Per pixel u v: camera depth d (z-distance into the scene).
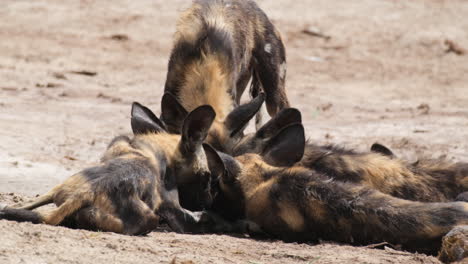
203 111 21.75
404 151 40.22
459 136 45.19
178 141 22.84
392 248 20.16
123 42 82.56
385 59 80.88
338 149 24.70
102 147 39.03
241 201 22.42
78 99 56.72
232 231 22.86
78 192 19.47
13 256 16.34
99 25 87.69
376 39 86.69
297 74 74.19
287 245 20.84
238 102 33.12
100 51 79.00
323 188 21.00
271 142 23.55
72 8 93.06
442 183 23.70
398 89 69.38
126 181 20.05
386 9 95.75
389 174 23.58
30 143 37.88
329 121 51.91
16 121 44.44
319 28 89.38
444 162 24.39
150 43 83.00
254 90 35.31
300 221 21.30
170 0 96.88
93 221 19.38
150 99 59.25
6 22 86.88
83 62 74.31
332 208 20.70
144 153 21.58
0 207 19.47
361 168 23.42
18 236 17.80
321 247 20.47
